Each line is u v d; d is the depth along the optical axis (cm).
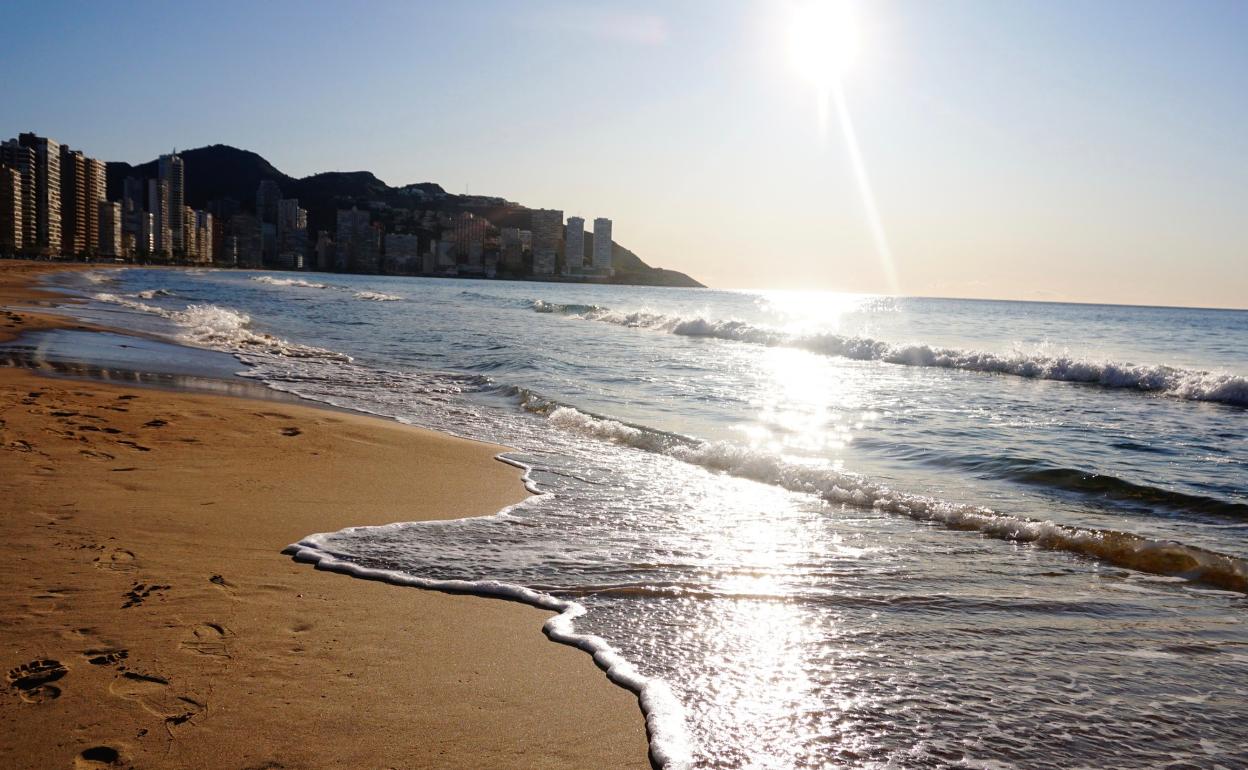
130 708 330
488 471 870
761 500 785
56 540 527
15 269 7900
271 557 543
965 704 380
